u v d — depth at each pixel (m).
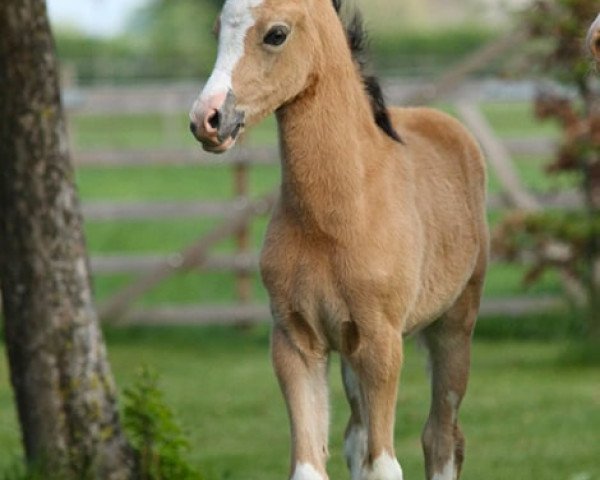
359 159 9.00
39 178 11.07
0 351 19.39
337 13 9.27
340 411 15.88
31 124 11.02
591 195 18.48
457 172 10.19
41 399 11.16
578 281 19.16
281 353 9.06
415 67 37.91
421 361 18.72
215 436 14.67
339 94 8.98
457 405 10.45
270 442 14.43
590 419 15.09
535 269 18.83
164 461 11.34
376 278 8.88
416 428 14.90
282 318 9.04
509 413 15.41
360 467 9.77
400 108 10.51
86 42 51.25
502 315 20.45
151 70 40.16
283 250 8.97
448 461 10.36
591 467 12.98
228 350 19.86
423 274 9.48
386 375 9.04
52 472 11.09
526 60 18.66
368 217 8.93
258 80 8.60
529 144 20.55
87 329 11.23
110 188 33.31
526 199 20.22
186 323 20.89
